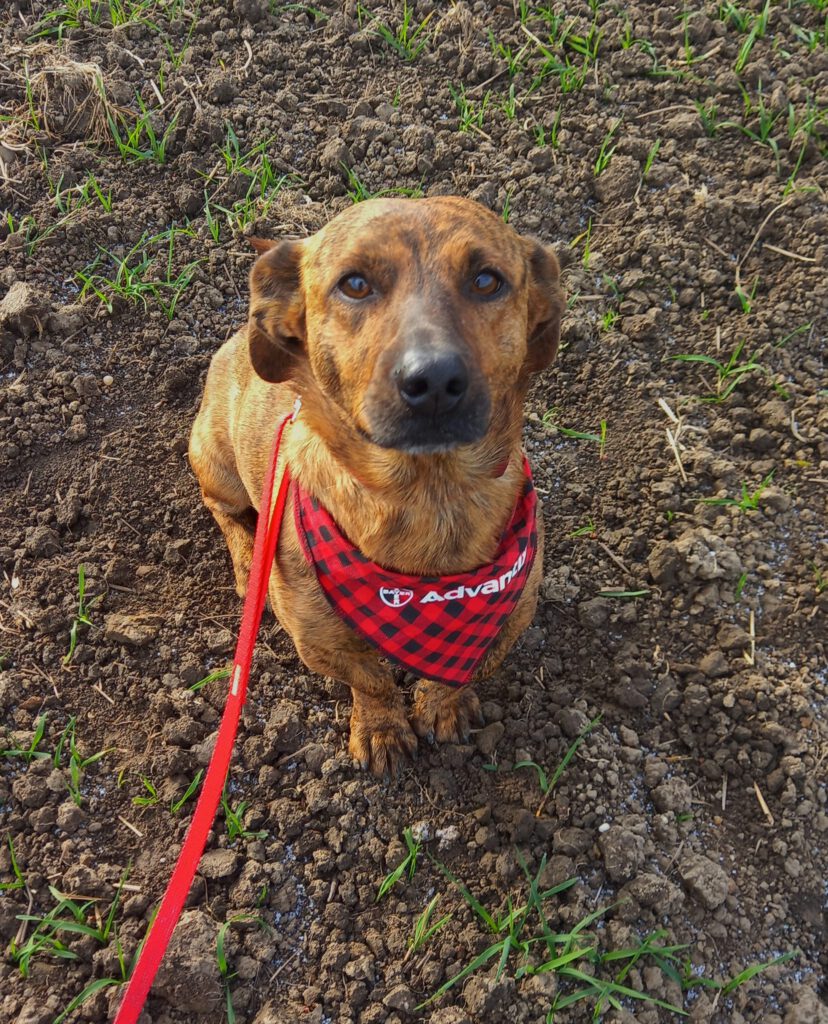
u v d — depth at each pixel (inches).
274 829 19.6
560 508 24.5
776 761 20.7
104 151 29.8
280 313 17.2
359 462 16.4
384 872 19.2
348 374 15.6
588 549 23.8
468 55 31.5
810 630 22.2
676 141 29.8
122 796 19.9
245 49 32.0
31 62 30.9
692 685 21.5
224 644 22.1
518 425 17.2
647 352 26.6
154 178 29.5
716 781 20.7
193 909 18.4
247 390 20.9
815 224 27.2
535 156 29.5
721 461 24.4
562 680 22.0
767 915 19.0
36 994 17.3
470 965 17.7
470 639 18.0
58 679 21.3
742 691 21.3
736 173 29.0
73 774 19.6
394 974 17.9
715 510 23.7
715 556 22.9
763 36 31.6
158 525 24.1
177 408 26.0
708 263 27.6
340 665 19.4
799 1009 17.7
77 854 19.0
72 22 31.7
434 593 17.1
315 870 19.1
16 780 19.7
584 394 26.1
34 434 24.9
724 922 18.8
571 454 25.3
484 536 17.3
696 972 18.3
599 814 19.8
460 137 29.9
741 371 25.5
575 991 17.7
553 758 20.7
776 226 27.7
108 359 26.3
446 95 31.0
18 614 22.1
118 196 28.9
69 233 27.8
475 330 15.1
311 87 31.4
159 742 20.6
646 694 21.6
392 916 18.6
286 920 18.6
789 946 18.8
